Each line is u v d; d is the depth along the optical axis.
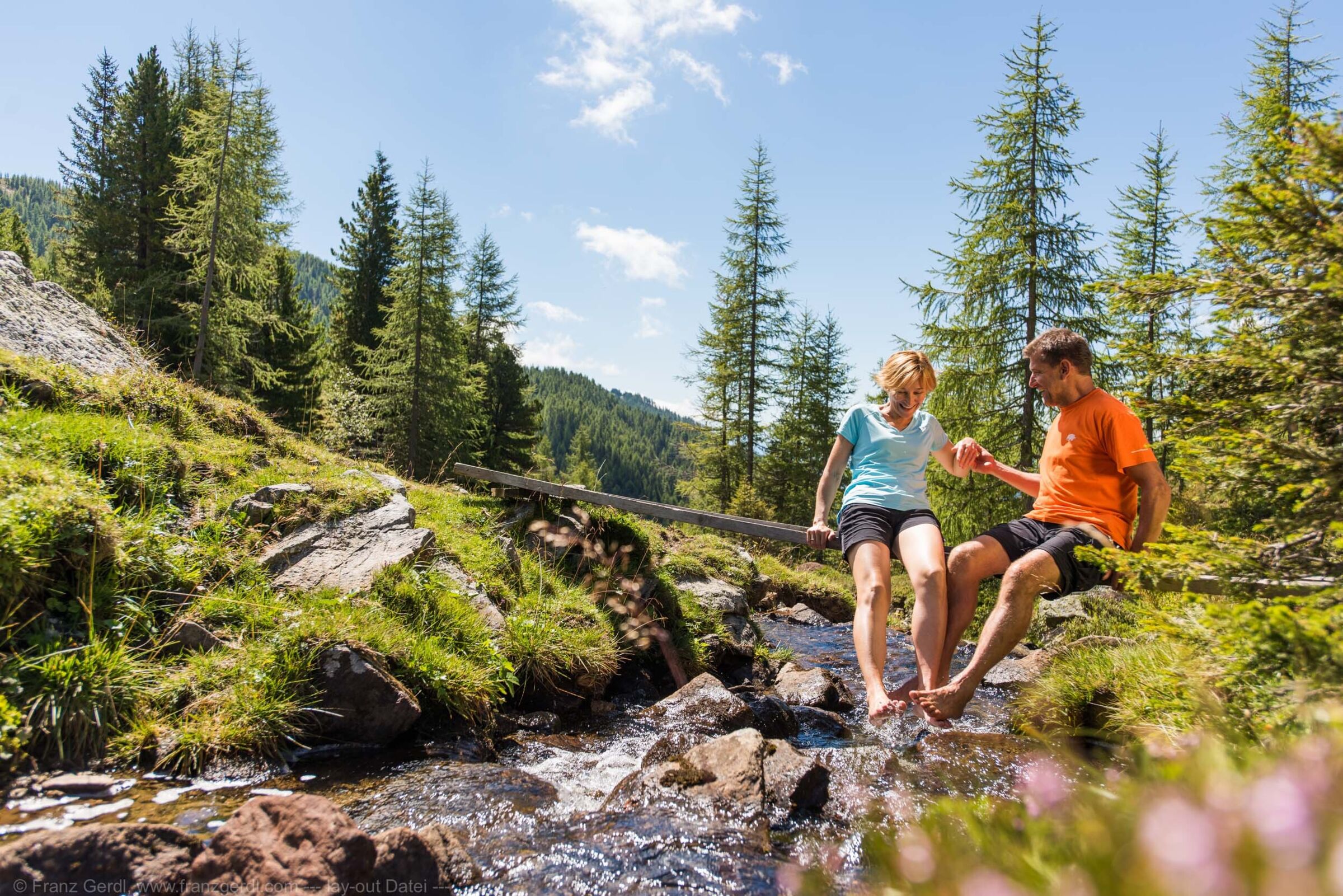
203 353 23.14
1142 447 3.48
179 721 3.78
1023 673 6.70
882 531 3.89
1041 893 0.58
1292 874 0.35
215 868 2.33
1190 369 2.71
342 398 22.89
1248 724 1.76
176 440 6.36
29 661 3.60
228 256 23.75
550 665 5.51
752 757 3.78
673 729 5.23
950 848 0.76
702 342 30.39
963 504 14.88
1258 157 2.56
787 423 31.94
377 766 3.93
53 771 3.32
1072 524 3.54
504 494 8.73
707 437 30.77
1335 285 2.31
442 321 27.66
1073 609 8.60
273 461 6.93
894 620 12.10
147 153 28.94
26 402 5.64
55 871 2.23
